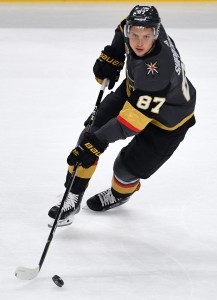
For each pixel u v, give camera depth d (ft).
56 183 40.81
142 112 29.55
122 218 36.45
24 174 42.06
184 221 36.22
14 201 37.96
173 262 31.58
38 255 31.76
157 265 31.22
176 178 42.22
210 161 45.44
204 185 41.22
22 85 63.46
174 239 34.06
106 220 36.17
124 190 36.09
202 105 58.75
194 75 68.44
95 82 65.31
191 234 34.65
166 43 30.53
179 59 31.68
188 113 33.24
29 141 48.37
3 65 70.69
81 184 34.63
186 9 106.11
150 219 36.42
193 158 45.93
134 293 28.48
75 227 35.09
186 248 33.09
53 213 34.40
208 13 103.45
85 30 88.94
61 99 59.47
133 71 30.63
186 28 92.17
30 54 75.72
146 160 34.09
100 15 99.50
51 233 30.22
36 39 83.25
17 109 56.18
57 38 83.97
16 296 27.91
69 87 63.31
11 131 50.52
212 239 34.12
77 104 58.23
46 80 65.46
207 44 82.84
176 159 45.60
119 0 110.11
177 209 37.76
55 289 28.58
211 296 28.37
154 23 28.63
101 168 43.78
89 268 30.66
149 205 38.24
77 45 80.43
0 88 62.34
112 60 36.01
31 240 33.32
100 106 36.14
